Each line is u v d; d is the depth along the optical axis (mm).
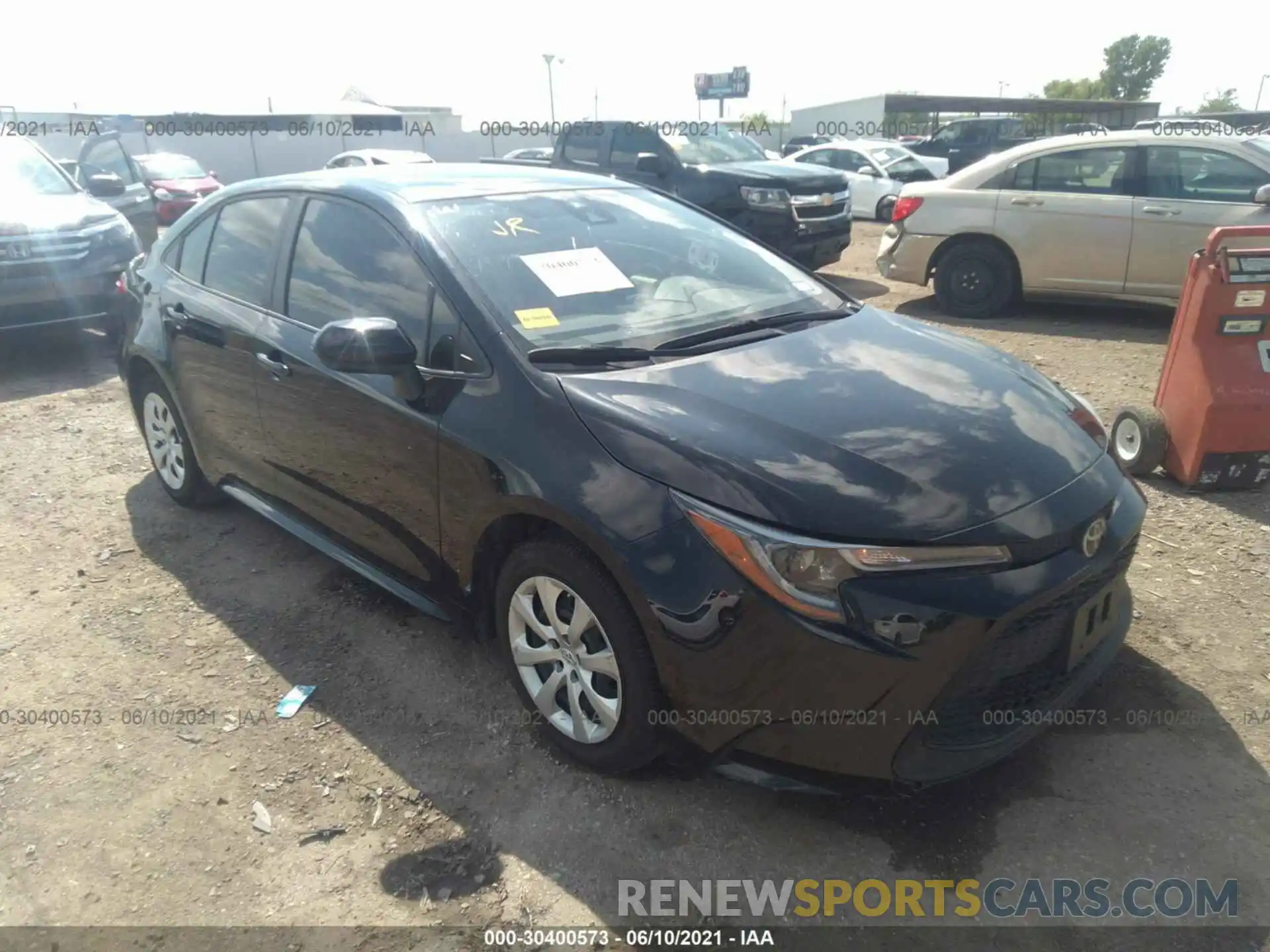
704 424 2564
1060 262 8141
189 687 3293
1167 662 3234
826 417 2643
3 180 7660
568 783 2789
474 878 2473
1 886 2488
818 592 2250
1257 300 4312
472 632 3199
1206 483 4508
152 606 3820
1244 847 2494
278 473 3811
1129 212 7719
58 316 7266
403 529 3215
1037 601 2312
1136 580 3768
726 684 2365
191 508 4746
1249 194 7301
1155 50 80438
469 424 2852
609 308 3186
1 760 2936
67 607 3830
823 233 9844
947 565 2273
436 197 3463
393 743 2980
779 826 2613
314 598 3855
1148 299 7875
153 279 4527
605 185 4004
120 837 2635
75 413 6375
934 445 2541
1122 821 2592
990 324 8484
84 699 3236
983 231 8391
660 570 2389
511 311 2996
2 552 4324
